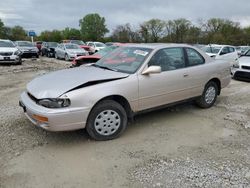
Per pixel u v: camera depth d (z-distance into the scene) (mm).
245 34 59219
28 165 3658
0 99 6969
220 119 5523
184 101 5582
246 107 6391
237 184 3275
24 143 4281
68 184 3262
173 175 3459
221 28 60281
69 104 3965
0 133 4633
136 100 4645
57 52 23094
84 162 3750
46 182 3299
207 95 6133
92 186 3230
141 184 3271
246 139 4562
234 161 3822
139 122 5305
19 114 5625
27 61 19812
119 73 4645
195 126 5133
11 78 10586
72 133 4676
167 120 5438
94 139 4395
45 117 3887
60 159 3826
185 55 5570
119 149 4145
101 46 27266
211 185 3254
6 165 3646
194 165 3699
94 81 4270
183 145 4316
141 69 4734
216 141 4477
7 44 16859
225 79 6426
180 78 5273
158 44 5453
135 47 5406
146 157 3912
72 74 4691
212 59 6238
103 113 4324
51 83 4324
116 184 3270
